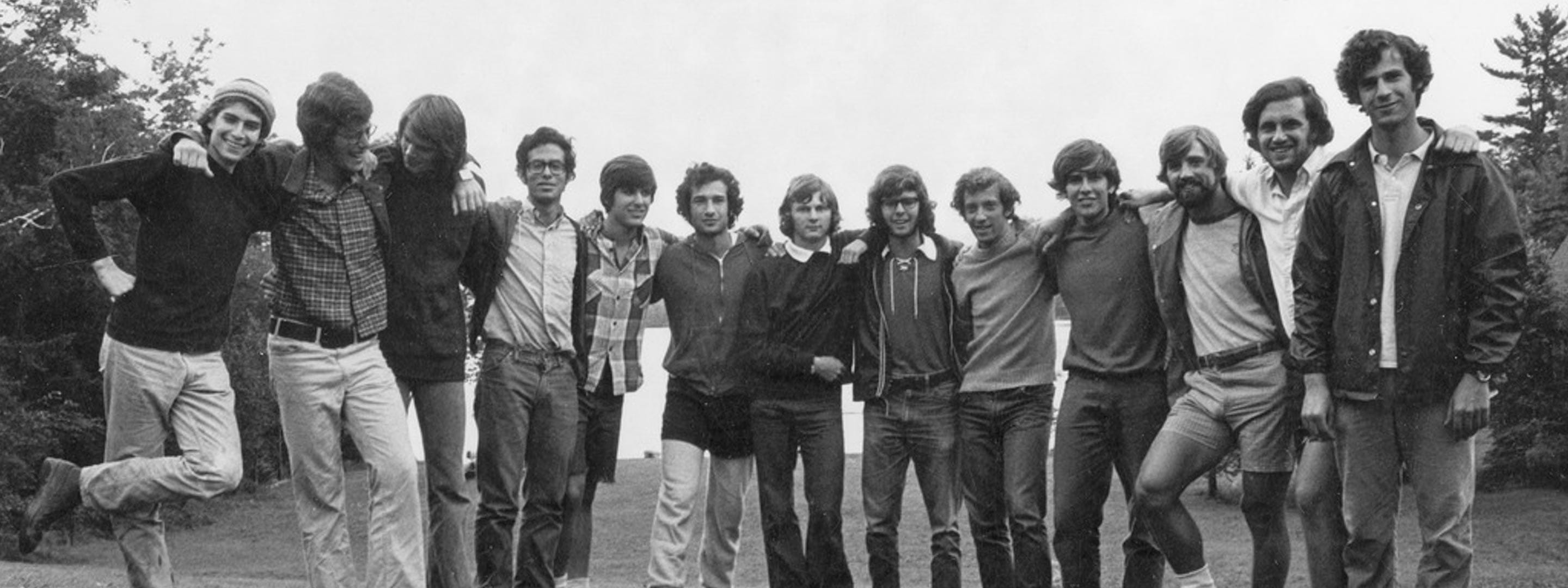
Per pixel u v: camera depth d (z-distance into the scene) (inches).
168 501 221.8
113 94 1266.0
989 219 263.3
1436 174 201.2
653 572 283.1
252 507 1289.4
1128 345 253.6
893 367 273.0
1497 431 974.4
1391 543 210.4
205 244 216.4
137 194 215.8
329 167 225.9
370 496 231.3
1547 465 937.5
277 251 225.1
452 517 248.2
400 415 231.8
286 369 224.8
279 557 1016.9
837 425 278.8
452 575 247.9
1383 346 204.8
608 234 289.9
